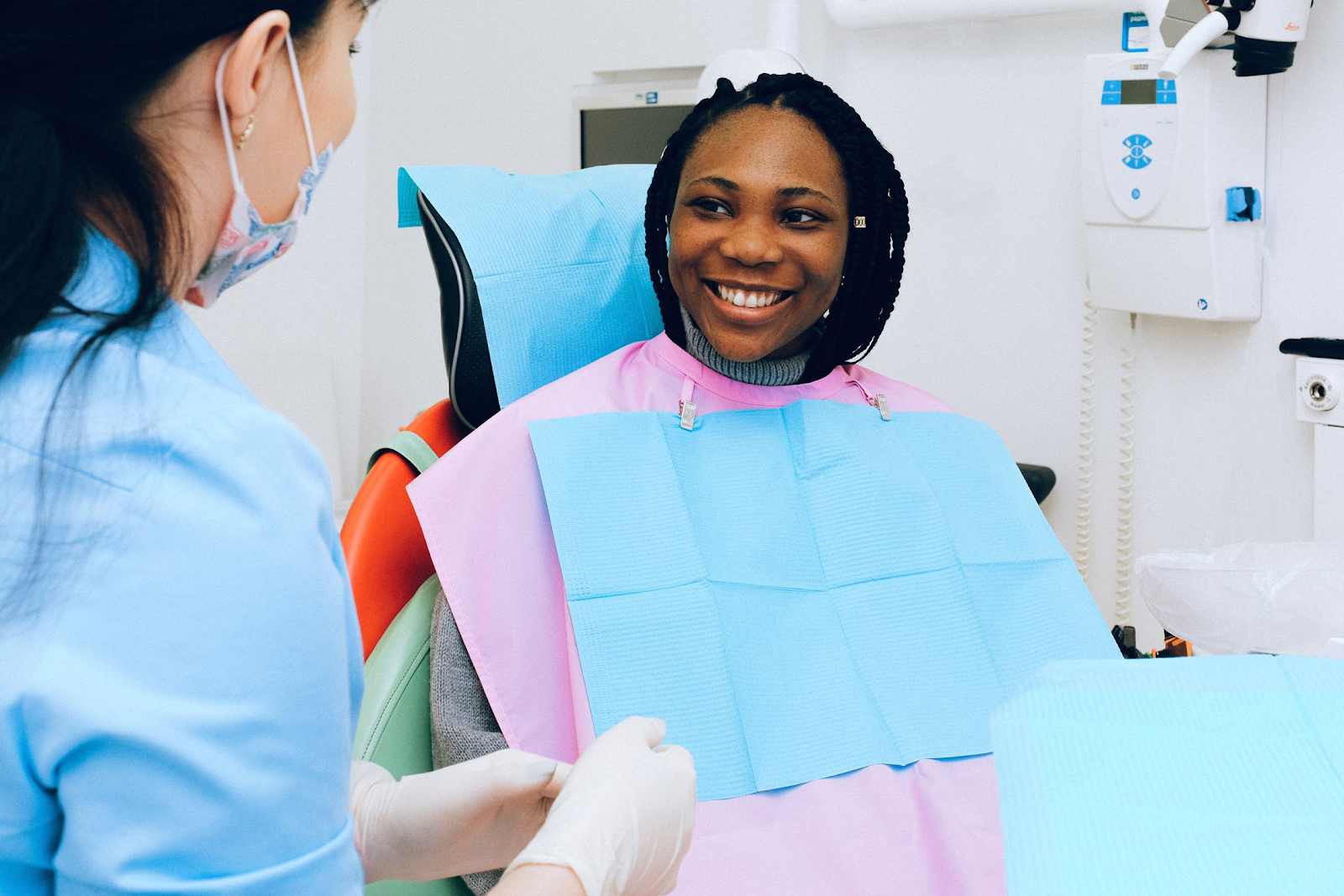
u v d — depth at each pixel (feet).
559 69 8.32
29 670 1.37
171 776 1.42
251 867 1.51
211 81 1.66
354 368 9.40
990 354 7.09
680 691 3.34
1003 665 3.73
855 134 4.04
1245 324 5.90
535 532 3.59
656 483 3.70
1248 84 5.53
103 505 1.46
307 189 1.95
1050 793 2.07
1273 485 5.88
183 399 1.57
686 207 3.91
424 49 8.86
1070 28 6.37
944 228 7.15
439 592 3.71
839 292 4.18
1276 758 2.12
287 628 1.53
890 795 3.25
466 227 4.22
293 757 1.53
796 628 3.58
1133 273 6.03
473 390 4.23
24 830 1.44
